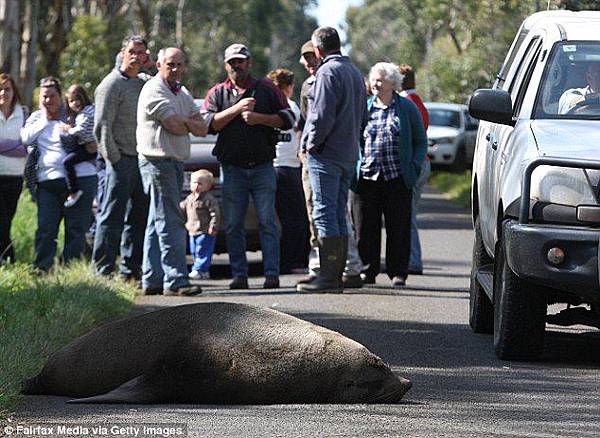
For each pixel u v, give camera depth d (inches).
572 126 876.6
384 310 1144.8
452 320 1095.0
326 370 682.8
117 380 699.4
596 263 803.4
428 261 1715.1
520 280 849.5
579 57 933.8
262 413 661.9
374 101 1348.4
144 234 1326.3
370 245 1366.9
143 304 1180.5
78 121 1359.5
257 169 1320.1
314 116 1254.9
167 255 1251.2
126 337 700.0
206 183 1465.3
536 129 873.5
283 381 679.7
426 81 5275.6
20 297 1061.8
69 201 1362.0
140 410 666.2
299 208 1503.4
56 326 902.4
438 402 711.1
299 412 664.4
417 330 1024.2
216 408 674.2
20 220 1658.5
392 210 1349.7
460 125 3846.0
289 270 1513.3
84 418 645.9
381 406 686.5
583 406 711.1
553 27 973.8
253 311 695.7
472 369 836.0
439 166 3786.9
